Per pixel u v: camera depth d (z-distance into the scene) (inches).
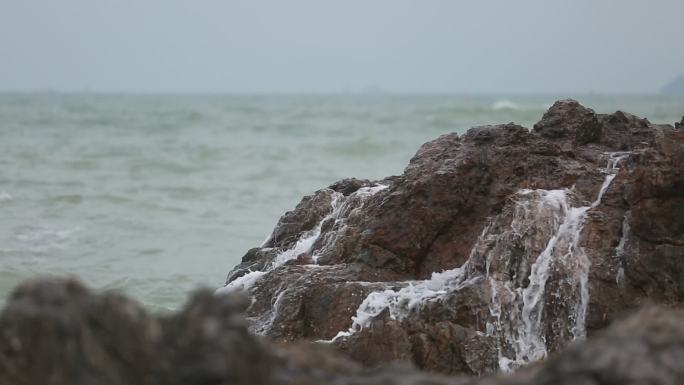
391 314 902.4
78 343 417.4
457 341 848.9
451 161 1020.5
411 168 1053.8
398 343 856.9
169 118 5620.1
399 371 514.9
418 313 895.1
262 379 432.1
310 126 4906.5
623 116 1131.3
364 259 992.9
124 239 1780.3
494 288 881.5
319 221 1139.9
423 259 991.0
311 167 2913.4
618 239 896.9
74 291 442.6
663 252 858.8
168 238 1804.9
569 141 1077.8
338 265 1000.2
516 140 1044.5
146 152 3339.1
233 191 2404.0
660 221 869.8
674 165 870.4
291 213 1165.7
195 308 434.6
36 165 2866.6
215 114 6254.9
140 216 2027.6
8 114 5969.5
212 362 412.8
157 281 1476.4
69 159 3053.6
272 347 515.2
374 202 1044.5
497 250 904.3
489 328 868.0
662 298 852.0
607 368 435.5
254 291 1006.4
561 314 869.2
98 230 1860.2
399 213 999.6
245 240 1807.3
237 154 3287.4
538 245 901.2
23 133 4215.1
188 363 417.1
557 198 936.9
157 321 440.1
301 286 967.6
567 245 895.7
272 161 3080.7
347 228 1035.3
